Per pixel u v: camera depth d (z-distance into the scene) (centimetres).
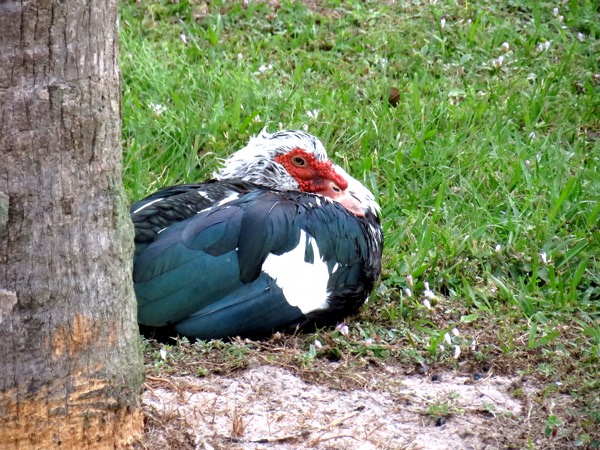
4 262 673
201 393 897
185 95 1493
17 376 695
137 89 1508
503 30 1719
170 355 948
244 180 1134
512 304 1102
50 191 676
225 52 1648
